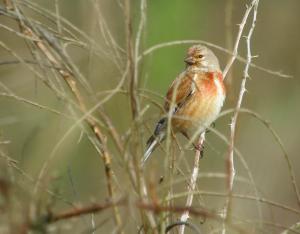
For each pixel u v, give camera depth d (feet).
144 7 28.73
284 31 85.92
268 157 77.97
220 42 82.07
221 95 50.96
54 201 25.98
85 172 62.90
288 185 76.64
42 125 30.76
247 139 78.02
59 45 28.09
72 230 30.40
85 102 30.53
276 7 86.38
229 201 27.58
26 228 24.49
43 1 60.59
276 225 29.30
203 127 30.83
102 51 29.25
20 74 56.24
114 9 35.60
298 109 82.58
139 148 27.76
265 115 81.92
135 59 28.04
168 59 77.77
